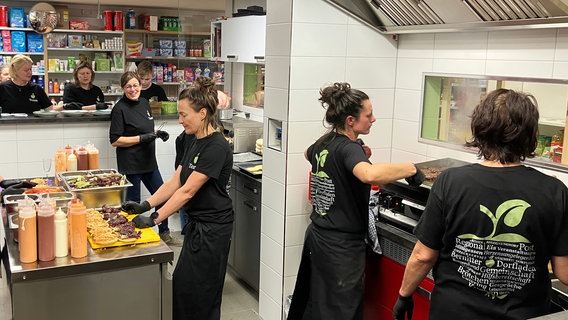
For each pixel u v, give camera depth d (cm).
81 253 215
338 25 304
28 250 205
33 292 204
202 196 258
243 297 379
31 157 438
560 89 240
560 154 245
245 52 444
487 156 163
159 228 471
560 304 190
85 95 514
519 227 153
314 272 265
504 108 156
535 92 251
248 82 495
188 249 261
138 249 229
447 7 259
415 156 322
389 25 308
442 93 302
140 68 500
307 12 294
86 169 336
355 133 257
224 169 258
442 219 167
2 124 421
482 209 156
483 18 251
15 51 737
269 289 335
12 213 250
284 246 313
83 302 215
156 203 277
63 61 773
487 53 270
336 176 250
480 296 159
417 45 312
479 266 158
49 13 629
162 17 814
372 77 322
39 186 302
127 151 429
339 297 255
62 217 213
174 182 277
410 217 269
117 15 783
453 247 165
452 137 298
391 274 275
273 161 319
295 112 300
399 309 194
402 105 328
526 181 156
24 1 761
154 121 479
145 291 229
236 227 395
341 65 309
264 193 333
